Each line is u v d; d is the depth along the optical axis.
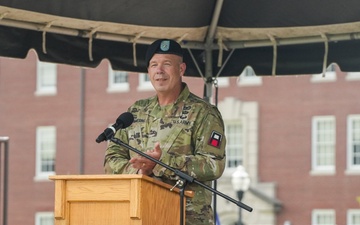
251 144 75.75
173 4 14.45
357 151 73.69
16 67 82.31
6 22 14.21
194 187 12.09
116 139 11.38
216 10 14.70
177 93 12.59
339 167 73.75
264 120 75.75
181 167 11.98
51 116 80.94
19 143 81.62
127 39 15.27
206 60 15.83
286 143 74.94
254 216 74.56
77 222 10.48
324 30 15.16
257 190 74.81
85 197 10.45
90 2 14.06
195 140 12.38
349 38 15.18
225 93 77.00
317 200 73.94
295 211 74.19
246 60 15.99
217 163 12.14
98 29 14.93
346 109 74.00
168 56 12.45
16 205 81.19
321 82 74.62
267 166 75.19
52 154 80.81
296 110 74.94
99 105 79.62
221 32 15.51
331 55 15.62
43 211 80.62
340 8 14.49
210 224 12.20
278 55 15.90
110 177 10.34
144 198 10.34
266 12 14.85
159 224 10.73
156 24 14.89
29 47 14.70
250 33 15.50
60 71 80.94
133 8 14.39
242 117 76.06
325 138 74.31
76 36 15.02
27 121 81.69
